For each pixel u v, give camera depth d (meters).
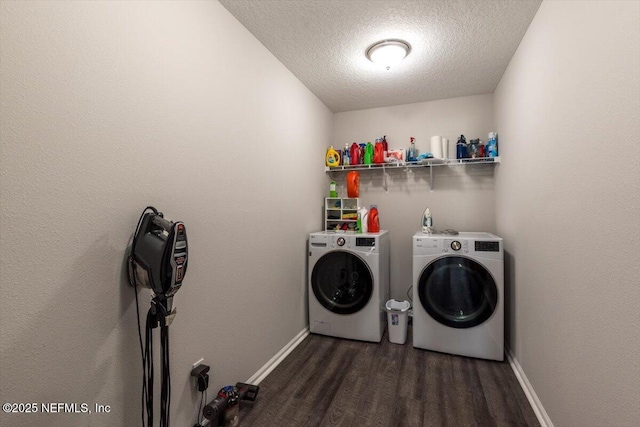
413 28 1.79
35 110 0.80
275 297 2.10
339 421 1.52
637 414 0.83
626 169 0.87
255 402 1.67
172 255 0.99
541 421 1.50
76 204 0.90
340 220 2.88
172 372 1.26
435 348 2.26
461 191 2.86
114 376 1.01
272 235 2.06
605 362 0.98
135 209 1.09
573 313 1.20
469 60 2.16
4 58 0.74
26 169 0.78
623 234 0.89
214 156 1.50
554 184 1.38
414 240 2.33
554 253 1.39
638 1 0.81
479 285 2.18
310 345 2.39
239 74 1.71
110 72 1.00
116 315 1.02
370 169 3.14
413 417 1.54
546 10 1.48
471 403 1.65
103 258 0.98
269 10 1.62
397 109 3.08
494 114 2.71
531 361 1.70
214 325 1.50
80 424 0.91
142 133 1.11
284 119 2.24
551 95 1.42
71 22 0.88
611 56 0.94
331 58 2.14
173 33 1.26
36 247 0.80
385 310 2.63
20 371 0.77
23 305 0.78
